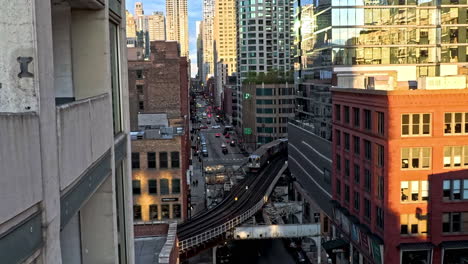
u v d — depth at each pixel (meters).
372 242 42.62
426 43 64.12
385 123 39.69
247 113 151.75
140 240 28.72
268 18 186.25
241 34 187.62
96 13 10.39
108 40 10.80
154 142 54.72
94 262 10.91
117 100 13.01
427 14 63.69
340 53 59.62
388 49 62.22
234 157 128.50
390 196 39.78
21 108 5.77
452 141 39.59
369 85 47.34
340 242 52.22
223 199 73.88
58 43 10.30
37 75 5.82
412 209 40.06
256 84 139.12
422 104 38.91
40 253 5.76
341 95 51.81
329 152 58.00
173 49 83.12
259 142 139.00
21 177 5.09
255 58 186.12
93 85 10.47
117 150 12.10
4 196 4.63
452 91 38.91
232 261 58.19
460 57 65.00
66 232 10.74
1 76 5.77
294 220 73.75
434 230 40.25
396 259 40.34
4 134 4.68
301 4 73.94
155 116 69.38
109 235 10.95
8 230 4.88
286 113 137.62
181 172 55.16
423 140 39.41
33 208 5.59
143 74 77.88
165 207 55.53
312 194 67.94
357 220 48.22
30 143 5.39
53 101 6.44
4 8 5.72
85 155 8.12
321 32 63.38
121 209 13.28
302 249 61.56
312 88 67.50
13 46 5.75
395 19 62.19
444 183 40.03
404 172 39.69
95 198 10.80
